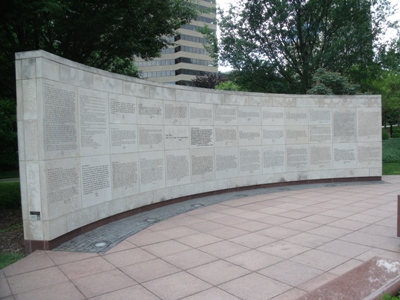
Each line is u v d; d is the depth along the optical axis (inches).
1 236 298.5
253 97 518.0
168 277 197.9
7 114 977.5
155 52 569.0
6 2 330.0
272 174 536.1
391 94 1314.0
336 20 868.6
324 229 292.5
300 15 885.8
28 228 253.1
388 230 285.3
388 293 129.5
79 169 291.4
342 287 135.8
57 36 466.9
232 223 322.7
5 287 189.0
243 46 933.8
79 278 199.3
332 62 855.7
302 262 216.5
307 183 558.6
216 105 478.0
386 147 1037.2
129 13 441.7
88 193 302.8
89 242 271.0
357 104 568.7
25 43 453.4
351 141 570.3
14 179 905.5
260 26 917.8
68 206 275.7
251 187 518.0
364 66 876.0
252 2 902.4
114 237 284.0
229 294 173.8
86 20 425.4
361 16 848.9
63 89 272.2
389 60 876.0
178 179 430.3
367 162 573.9
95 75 315.6
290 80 944.9
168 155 416.5
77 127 289.9
